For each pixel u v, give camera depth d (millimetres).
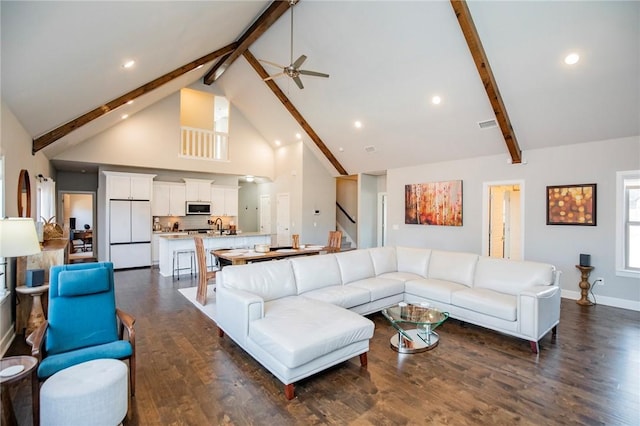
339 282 4355
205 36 5039
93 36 3057
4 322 3201
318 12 5125
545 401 2416
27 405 2320
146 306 4758
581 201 5137
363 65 5629
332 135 7930
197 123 9984
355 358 3115
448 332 3785
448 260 4656
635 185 4793
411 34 4758
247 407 2330
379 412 2279
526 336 3291
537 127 5273
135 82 5129
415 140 6773
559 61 4223
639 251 4789
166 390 2537
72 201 11461
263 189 11055
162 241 7090
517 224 7395
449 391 2547
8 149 3600
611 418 2221
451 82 5184
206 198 9344
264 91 7930
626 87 4188
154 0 3045
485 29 4227
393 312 3574
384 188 9367
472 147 6254
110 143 7430
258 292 3564
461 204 6711
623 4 3471
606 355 3182
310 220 9242
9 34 2381
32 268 3631
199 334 3684
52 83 3566
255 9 5195
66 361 2152
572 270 5273
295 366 2377
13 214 3840
